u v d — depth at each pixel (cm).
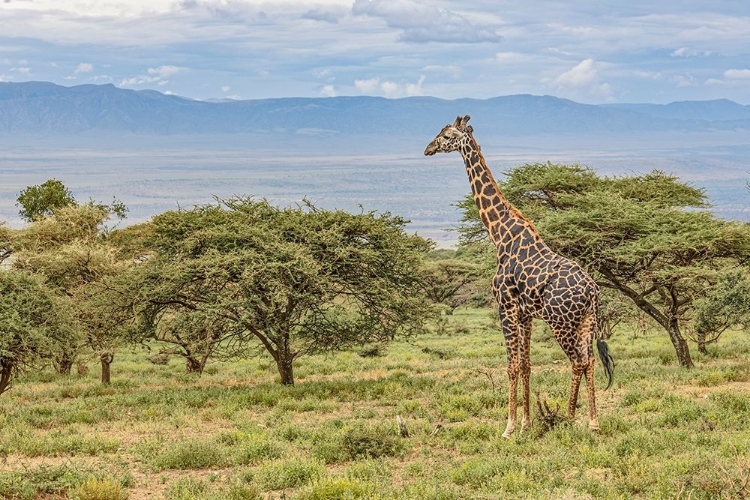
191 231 3500
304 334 3591
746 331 5184
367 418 2522
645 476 1552
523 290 2100
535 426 2042
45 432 2444
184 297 3478
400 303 3453
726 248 3331
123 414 2695
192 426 2430
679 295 4041
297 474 1702
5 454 2061
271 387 3259
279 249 3297
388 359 4822
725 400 2217
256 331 3453
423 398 2839
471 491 1557
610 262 3425
